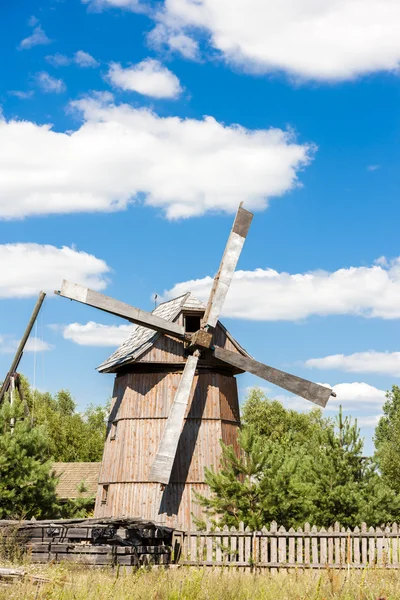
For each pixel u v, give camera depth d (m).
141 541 22.77
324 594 12.60
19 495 27.61
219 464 28.52
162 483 27.31
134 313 28.08
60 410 81.94
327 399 28.33
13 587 13.13
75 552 21.64
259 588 13.87
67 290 27.56
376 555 22.28
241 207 30.11
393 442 46.88
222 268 29.50
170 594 12.64
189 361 28.52
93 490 42.75
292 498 23.73
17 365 32.91
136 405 29.22
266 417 71.31
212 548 23.03
